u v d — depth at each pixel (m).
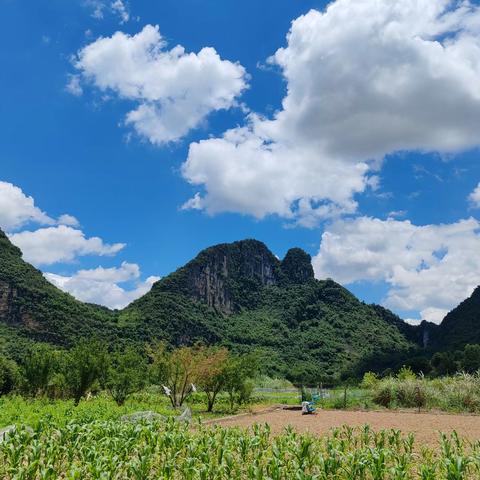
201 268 191.38
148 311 150.12
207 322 166.25
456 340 127.50
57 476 8.94
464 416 20.42
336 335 180.12
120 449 9.99
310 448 10.74
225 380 27.70
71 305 116.19
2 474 8.86
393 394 26.09
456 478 8.36
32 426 12.20
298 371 124.00
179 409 25.22
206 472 8.88
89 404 24.09
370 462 9.06
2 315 101.25
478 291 156.00
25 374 29.06
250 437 11.77
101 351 26.72
